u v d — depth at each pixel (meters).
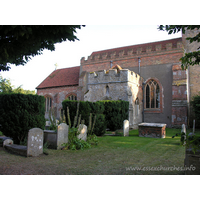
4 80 27.77
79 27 5.85
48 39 6.05
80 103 11.60
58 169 5.34
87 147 8.64
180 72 19.86
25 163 5.97
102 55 25.62
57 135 8.23
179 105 19.33
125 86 18.14
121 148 8.55
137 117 20.44
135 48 25.92
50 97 29.45
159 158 6.62
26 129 8.98
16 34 4.95
